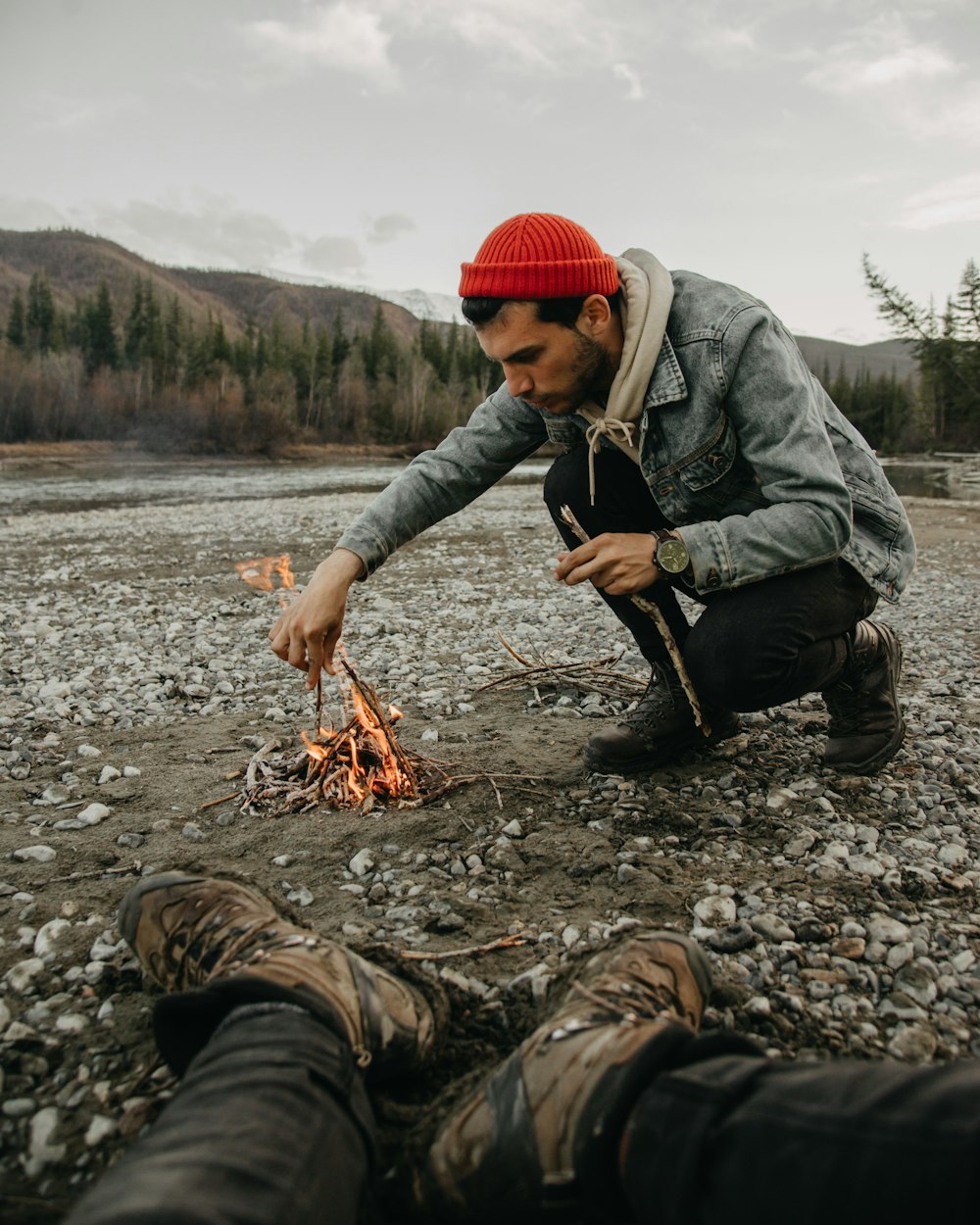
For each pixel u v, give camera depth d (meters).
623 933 1.61
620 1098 1.02
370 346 96.44
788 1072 0.96
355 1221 1.03
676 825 2.69
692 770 3.10
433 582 8.23
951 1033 1.79
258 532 12.74
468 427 2.86
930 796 2.91
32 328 92.94
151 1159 0.94
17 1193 1.37
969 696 4.25
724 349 2.34
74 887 2.37
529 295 2.16
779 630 2.42
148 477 34.84
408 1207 1.18
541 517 15.18
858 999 1.90
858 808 2.81
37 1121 1.52
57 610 6.93
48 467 42.38
